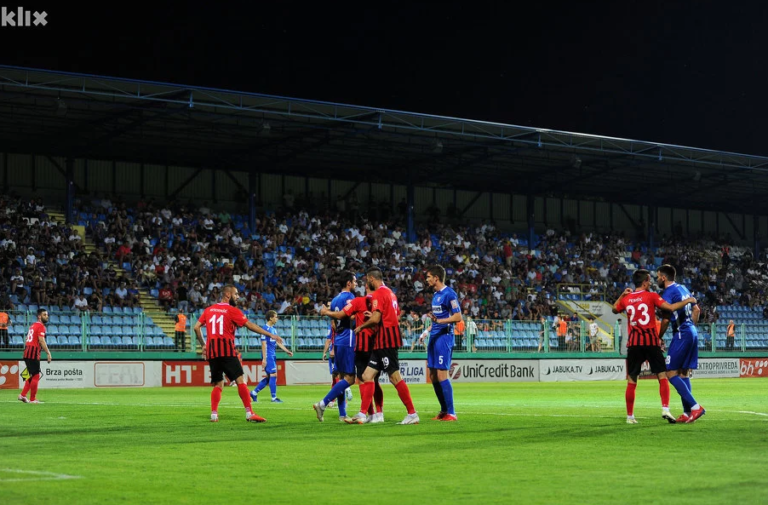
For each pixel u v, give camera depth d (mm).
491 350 37250
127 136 37469
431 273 13133
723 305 49656
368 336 12594
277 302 36625
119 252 36500
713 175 48188
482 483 7090
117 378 30844
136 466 8156
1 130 35438
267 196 45094
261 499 6418
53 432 11570
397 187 49062
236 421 13367
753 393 23875
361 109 34500
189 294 35406
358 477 7453
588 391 26047
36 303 32062
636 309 12359
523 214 52906
